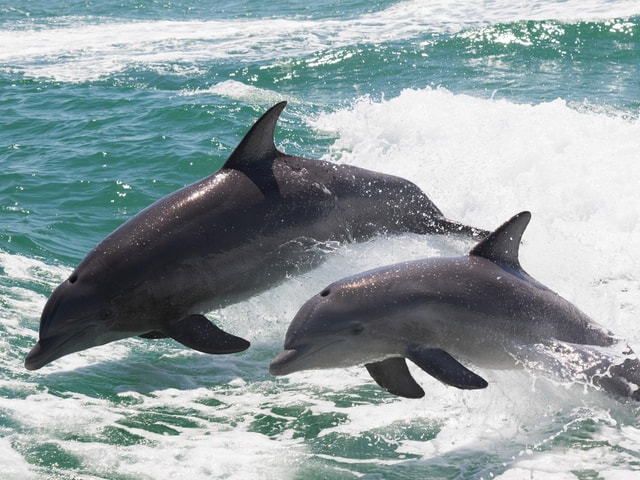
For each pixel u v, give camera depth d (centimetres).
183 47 6328
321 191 2095
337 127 4050
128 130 4028
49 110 4503
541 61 5600
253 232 1984
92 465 1556
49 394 1848
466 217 2998
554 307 1775
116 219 2994
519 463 1579
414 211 2264
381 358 1692
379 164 3556
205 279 1944
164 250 1900
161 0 9050
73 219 2950
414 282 1673
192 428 1731
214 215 1958
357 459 1611
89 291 1856
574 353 1734
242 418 1783
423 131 3856
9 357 1995
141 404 1831
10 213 2986
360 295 1644
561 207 3022
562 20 6222
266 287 2052
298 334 1617
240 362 2070
